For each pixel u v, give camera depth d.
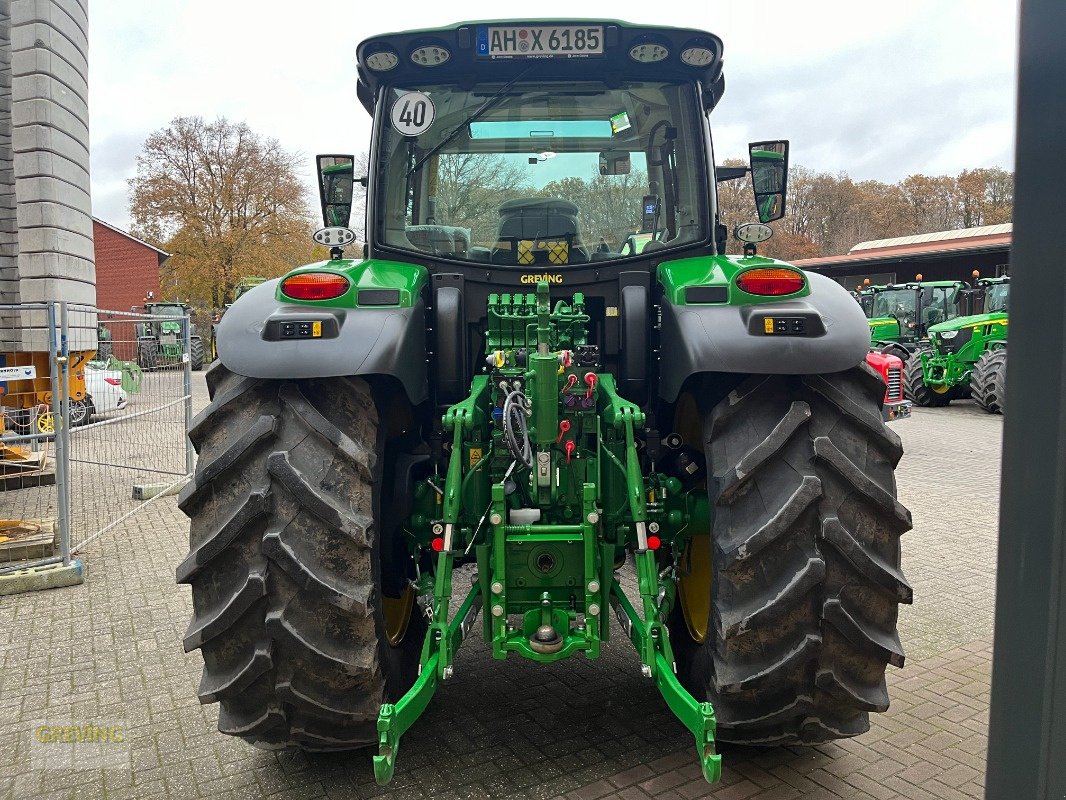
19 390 7.66
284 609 2.27
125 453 9.19
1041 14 1.15
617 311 3.14
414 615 3.16
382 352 2.45
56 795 2.77
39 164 7.77
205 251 36.59
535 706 3.28
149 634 4.20
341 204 3.80
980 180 55.53
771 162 3.55
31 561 5.23
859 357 2.38
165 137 36.81
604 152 3.27
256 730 2.42
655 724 3.12
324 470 2.33
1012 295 1.21
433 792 2.71
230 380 2.61
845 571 2.27
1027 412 1.20
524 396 2.71
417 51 3.16
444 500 2.64
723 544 2.32
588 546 2.58
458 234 3.27
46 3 7.70
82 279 8.46
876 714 3.26
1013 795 1.25
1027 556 1.21
